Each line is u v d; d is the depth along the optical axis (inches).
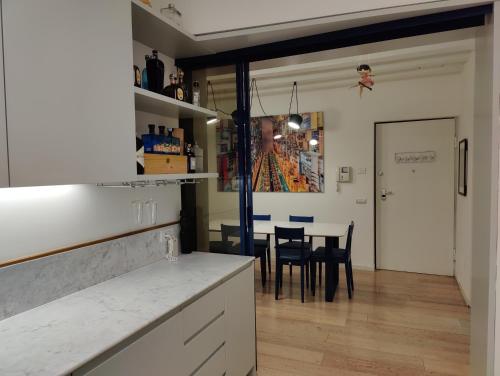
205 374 69.8
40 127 48.2
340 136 198.1
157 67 76.6
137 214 81.1
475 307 81.4
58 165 50.7
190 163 85.4
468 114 147.3
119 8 60.0
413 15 75.3
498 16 67.9
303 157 206.5
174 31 78.6
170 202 94.9
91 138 55.6
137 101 72.9
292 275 187.8
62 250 64.0
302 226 167.5
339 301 149.7
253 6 83.0
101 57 57.0
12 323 53.2
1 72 43.6
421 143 183.6
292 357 106.0
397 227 191.0
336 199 200.8
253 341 92.0
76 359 43.2
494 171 69.1
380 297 153.4
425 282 172.7
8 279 55.3
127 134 62.1
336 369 99.5
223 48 92.9
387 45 87.1
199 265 84.0
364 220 195.3
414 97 182.9
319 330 123.1
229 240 101.0
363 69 140.9
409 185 187.5
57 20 50.3
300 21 79.9
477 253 79.8
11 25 44.7
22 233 58.0
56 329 51.1
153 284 70.4
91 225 70.8
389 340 115.1
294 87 200.2
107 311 57.2
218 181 101.3
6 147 44.3
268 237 176.1
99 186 72.6
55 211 63.4
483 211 74.8
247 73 96.9
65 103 51.5
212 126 100.5
